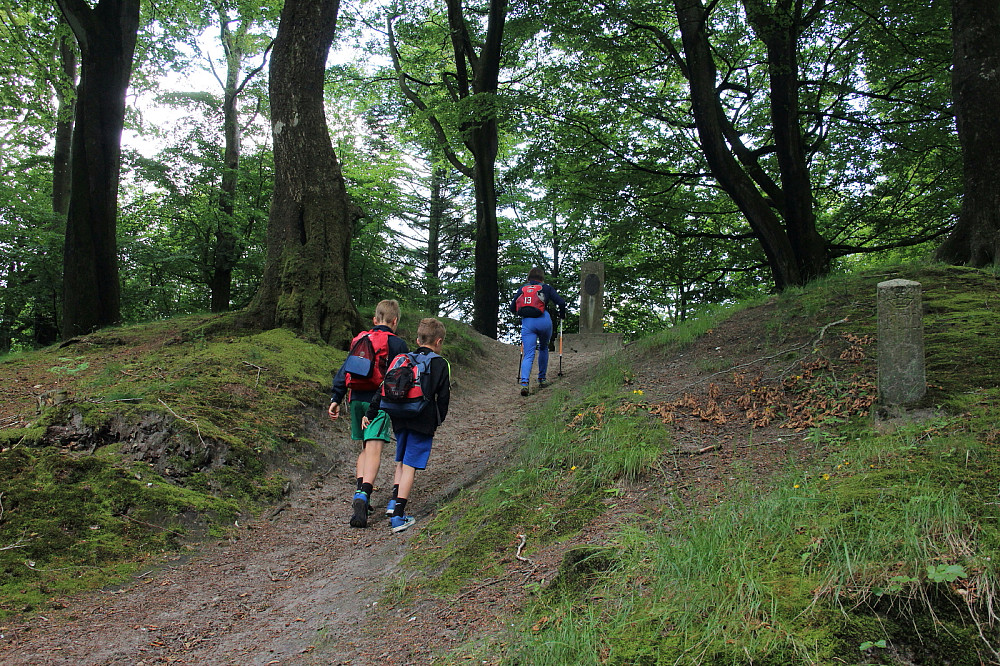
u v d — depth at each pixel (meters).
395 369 5.20
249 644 3.60
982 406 4.09
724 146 13.09
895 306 4.42
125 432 5.80
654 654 2.59
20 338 20.64
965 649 2.39
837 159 16.11
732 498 3.72
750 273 19.19
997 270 7.26
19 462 5.08
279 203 9.77
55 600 4.03
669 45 13.99
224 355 7.91
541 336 9.95
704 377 6.55
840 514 3.11
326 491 6.26
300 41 9.69
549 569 3.63
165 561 4.71
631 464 4.61
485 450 7.05
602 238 20.59
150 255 18.27
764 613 2.62
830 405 5.14
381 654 3.26
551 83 15.38
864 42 14.21
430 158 30.81
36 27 15.63
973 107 8.37
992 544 2.70
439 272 34.00
